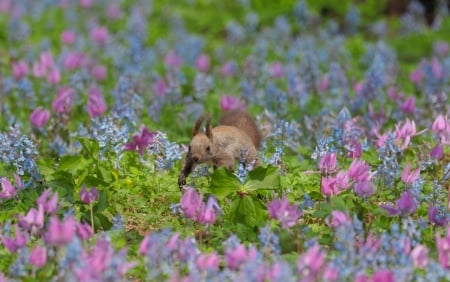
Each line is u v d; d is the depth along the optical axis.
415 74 19.52
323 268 9.31
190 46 25.80
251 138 13.50
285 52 25.64
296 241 10.05
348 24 29.84
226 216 11.33
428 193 12.40
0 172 12.09
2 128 16.47
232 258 8.77
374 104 17.66
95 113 14.05
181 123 16.83
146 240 9.06
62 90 17.73
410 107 14.78
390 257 9.23
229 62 21.61
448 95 18.86
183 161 13.22
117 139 12.83
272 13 30.89
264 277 8.58
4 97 18.11
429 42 28.09
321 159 11.20
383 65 21.14
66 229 8.59
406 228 9.95
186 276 9.23
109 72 22.61
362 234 9.88
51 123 15.33
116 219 10.75
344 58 24.47
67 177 11.81
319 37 27.55
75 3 31.45
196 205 9.90
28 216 9.48
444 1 31.25
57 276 9.03
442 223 10.55
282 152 12.77
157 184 12.51
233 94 19.83
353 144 13.29
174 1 32.75
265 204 11.11
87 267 8.31
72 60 20.02
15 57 23.28
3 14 30.69
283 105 16.78
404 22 29.47
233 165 12.30
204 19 30.83
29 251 9.77
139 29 27.59
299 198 12.18
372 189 10.70
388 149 12.20
